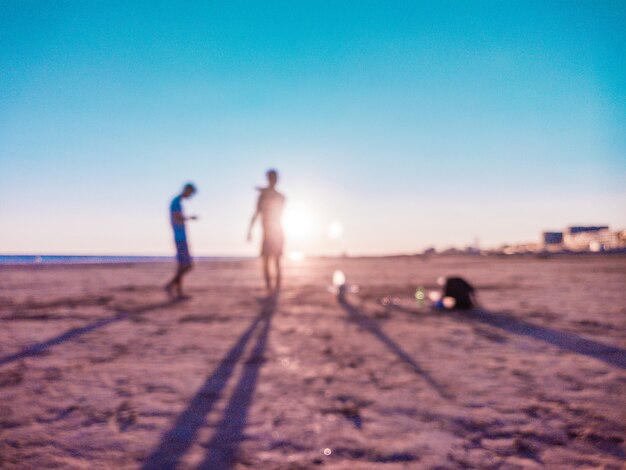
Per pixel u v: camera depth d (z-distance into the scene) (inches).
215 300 269.7
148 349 138.9
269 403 91.0
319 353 134.0
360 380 106.5
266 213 288.4
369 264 1012.5
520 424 80.1
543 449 70.4
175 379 107.1
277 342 149.5
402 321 193.9
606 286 370.6
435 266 854.5
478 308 234.7
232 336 159.2
